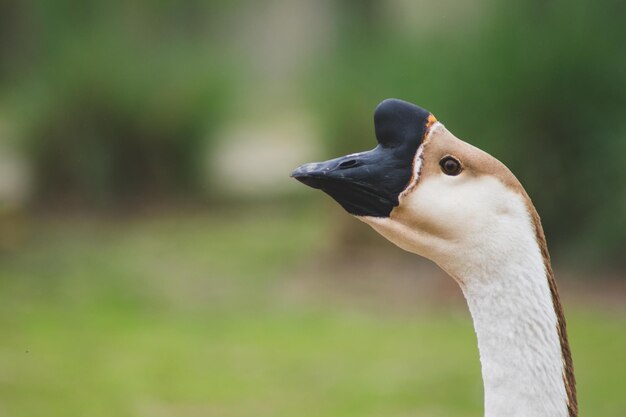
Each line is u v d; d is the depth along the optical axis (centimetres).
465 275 330
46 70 1933
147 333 1081
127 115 1895
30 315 1144
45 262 1409
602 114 1272
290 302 1211
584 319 1065
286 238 1580
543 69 1283
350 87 1492
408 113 335
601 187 1257
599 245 1235
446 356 970
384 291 1242
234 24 2473
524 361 316
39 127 1880
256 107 2294
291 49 2580
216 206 1888
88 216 1784
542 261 323
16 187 1839
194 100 1956
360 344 1021
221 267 1389
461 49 1362
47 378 918
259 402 847
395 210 332
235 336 1067
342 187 335
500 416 316
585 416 789
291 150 2080
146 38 2038
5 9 2206
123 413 823
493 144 1313
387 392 865
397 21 1531
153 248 1523
